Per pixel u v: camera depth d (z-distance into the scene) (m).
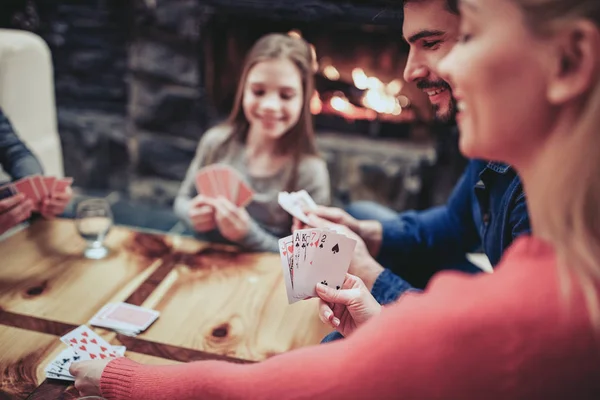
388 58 2.99
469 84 0.58
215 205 1.72
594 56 0.52
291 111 1.91
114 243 1.57
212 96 3.14
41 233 1.60
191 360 1.12
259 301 1.34
